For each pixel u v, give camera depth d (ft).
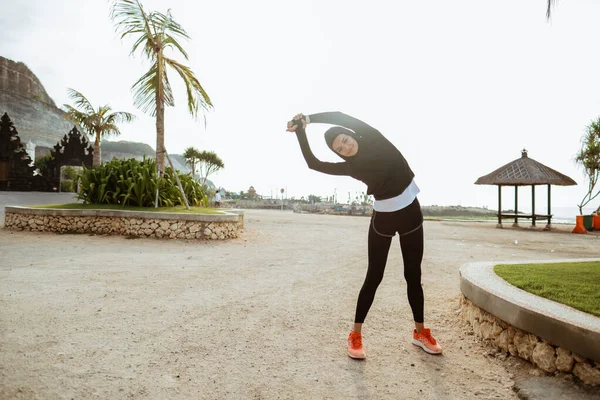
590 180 54.44
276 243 27.58
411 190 7.76
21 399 5.59
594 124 54.85
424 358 7.79
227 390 6.21
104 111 77.00
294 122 8.04
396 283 14.88
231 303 11.31
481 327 8.68
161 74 34.58
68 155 98.68
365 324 9.82
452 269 18.25
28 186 93.71
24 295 11.19
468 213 173.27
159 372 6.73
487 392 6.42
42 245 22.49
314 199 201.57
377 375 6.98
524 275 10.07
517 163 56.49
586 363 6.20
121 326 8.95
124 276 14.48
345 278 15.58
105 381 6.30
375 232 7.90
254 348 8.02
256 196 214.28
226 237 28.40
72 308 10.14
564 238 40.04
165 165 38.83
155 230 27.89
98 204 33.81
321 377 6.82
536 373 6.86
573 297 7.77
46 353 7.26
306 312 10.71
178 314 10.05
